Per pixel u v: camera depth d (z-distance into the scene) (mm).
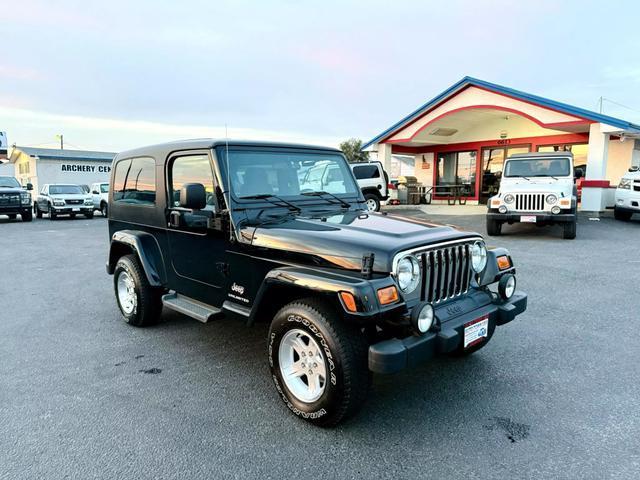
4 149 38188
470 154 20891
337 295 2750
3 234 14664
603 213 15695
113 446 2834
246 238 3498
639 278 6918
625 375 3717
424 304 2807
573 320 5070
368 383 2896
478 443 2824
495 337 4594
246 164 3812
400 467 2604
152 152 4539
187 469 2605
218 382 3723
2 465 2650
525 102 15297
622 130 13594
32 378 3826
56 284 7344
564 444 2793
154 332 4926
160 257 4617
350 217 3826
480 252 3512
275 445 2834
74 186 22250
